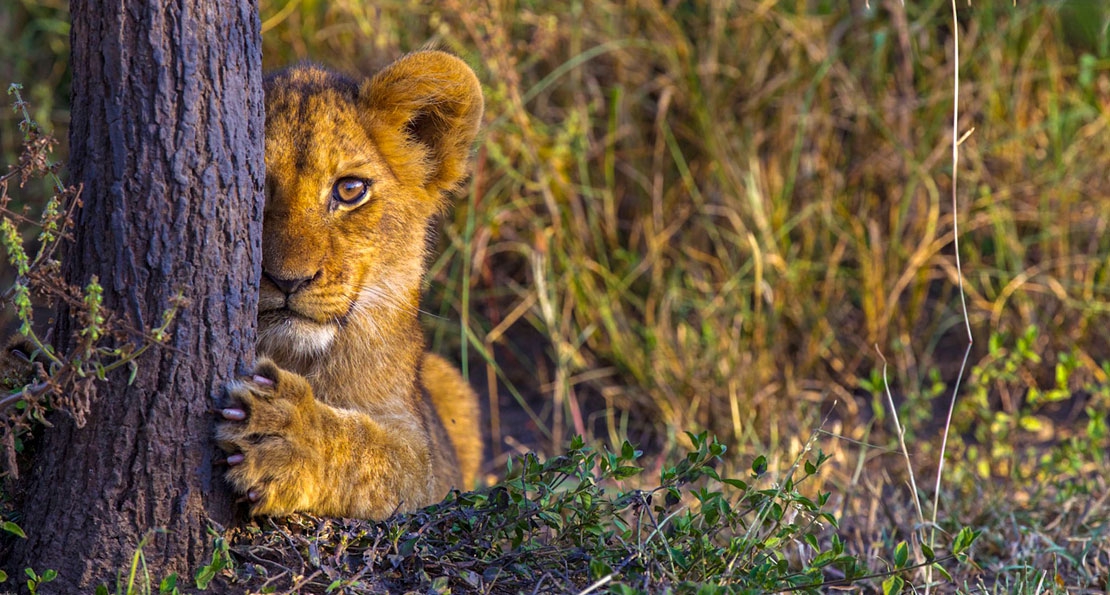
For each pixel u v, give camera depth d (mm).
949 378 13680
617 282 13453
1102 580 8680
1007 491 10508
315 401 6734
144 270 6035
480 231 13586
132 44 5891
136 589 6102
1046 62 14469
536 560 6891
